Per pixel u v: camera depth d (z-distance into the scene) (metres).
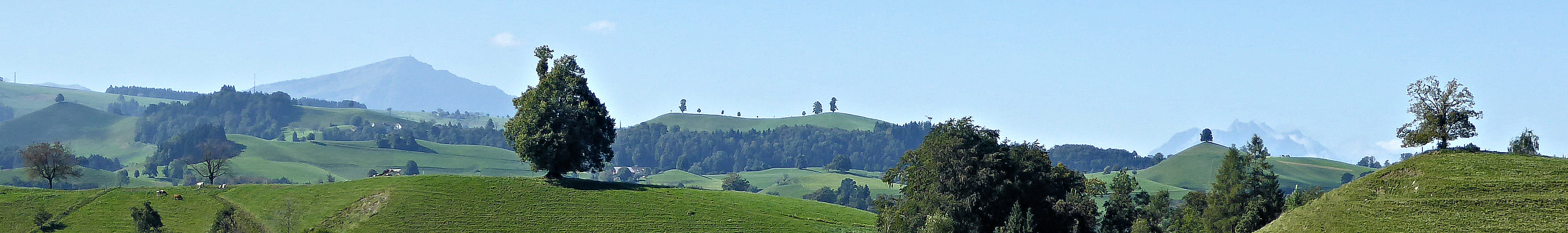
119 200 114.12
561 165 122.31
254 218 107.81
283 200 114.56
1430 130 98.50
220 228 99.44
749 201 120.50
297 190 119.19
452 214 107.50
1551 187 83.38
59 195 116.44
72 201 113.50
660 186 127.25
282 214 108.50
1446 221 80.81
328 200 113.88
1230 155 124.19
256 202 114.62
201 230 104.31
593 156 125.50
